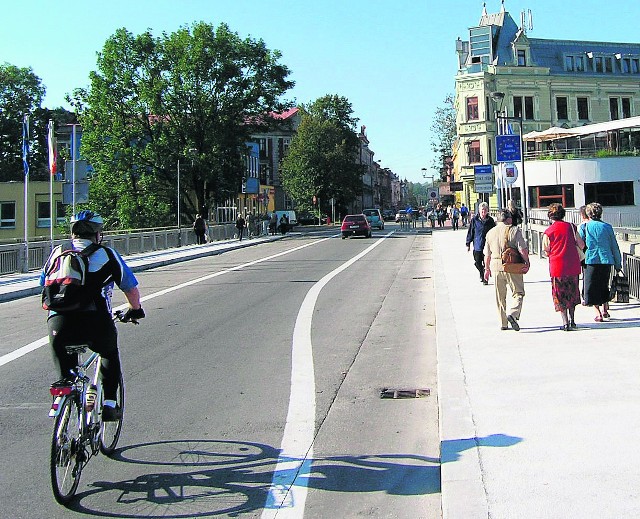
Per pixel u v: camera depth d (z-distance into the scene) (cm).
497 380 716
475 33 6681
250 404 715
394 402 717
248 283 1917
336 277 2031
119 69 5016
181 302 1543
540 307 1209
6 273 2162
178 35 5119
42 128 7100
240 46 5172
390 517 443
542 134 5000
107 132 5034
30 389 794
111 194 5094
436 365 879
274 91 5284
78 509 461
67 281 482
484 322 1086
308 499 473
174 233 3669
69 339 488
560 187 4888
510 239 988
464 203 6719
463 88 6619
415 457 551
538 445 514
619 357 791
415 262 2519
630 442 508
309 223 8762
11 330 1236
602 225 1012
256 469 530
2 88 7050
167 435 616
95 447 523
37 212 5484
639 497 412
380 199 18062
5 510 461
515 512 402
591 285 1009
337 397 739
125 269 518
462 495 429
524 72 6656
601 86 6875
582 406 606
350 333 1127
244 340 1079
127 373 863
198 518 445
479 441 531
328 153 8669
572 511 398
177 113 5066
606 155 4819
